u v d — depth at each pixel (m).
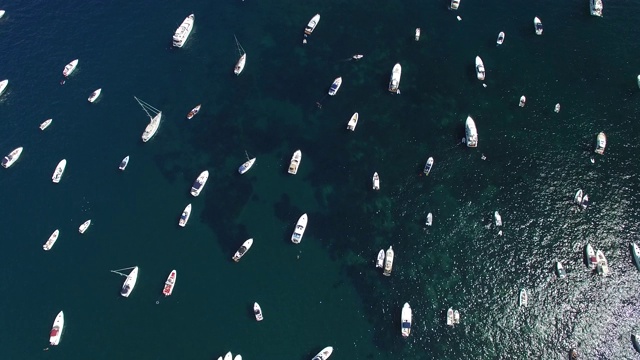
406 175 111.19
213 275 103.31
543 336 94.12
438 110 118.19
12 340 98.44
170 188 113.38
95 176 115.38
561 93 117.62
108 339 98.19
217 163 115.81
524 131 113.62
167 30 135.62
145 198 112.38
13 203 113.12
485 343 94.50
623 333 92.81
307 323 98.19
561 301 96.38
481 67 121.81
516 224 104.00
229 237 107.19
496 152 111.62
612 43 122.88
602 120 113.38
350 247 104.81
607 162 108.44
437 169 111.06
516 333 94.81
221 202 111.06
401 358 94.50
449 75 122.69
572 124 113.50
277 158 115.62
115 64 131.00
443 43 127.38
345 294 100.56
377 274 101.75
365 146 115.31
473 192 107.88
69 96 126.88
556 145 111.44
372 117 118.69
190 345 97.19
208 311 99.88
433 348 94.81
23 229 109.88
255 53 130.38
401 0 135.25
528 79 120.12
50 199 113.12
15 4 144.00
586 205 104.12
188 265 104.50
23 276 104.69
